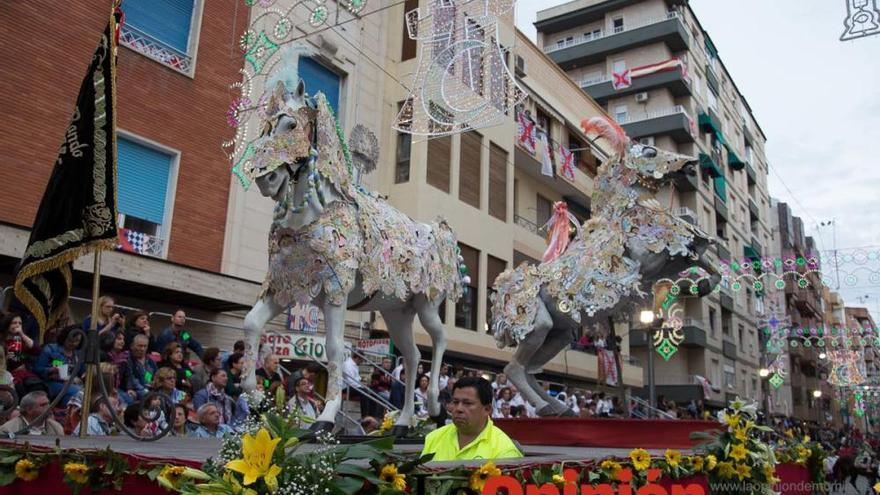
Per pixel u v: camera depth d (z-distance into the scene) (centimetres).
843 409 6612
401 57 1756
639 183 812
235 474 270
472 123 1281
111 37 536
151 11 1281
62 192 529
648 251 791
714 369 3625
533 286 830
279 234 533
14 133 1071
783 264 2158
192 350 959
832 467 2070
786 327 3684
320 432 349
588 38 3956
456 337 1792
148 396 558
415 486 289
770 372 3625
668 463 474
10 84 1077
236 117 1242
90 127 526
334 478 275
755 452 566
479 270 1920
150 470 301
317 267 522
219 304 1224
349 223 546
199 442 501
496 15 1227
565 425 699
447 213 1798
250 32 1253
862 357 3756
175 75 1292
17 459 326
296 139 514
